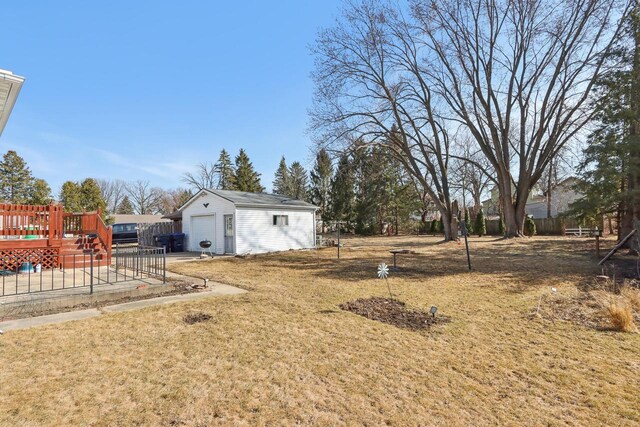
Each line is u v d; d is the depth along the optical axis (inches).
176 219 983.6
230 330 176.9
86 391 112.5
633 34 464.4
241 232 641.6
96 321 191.8
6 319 195.3
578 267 372.5
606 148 452.8
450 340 162.6
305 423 95.4
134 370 128.9
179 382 119.4
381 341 161.2
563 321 191.0
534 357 141.9
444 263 445.4
